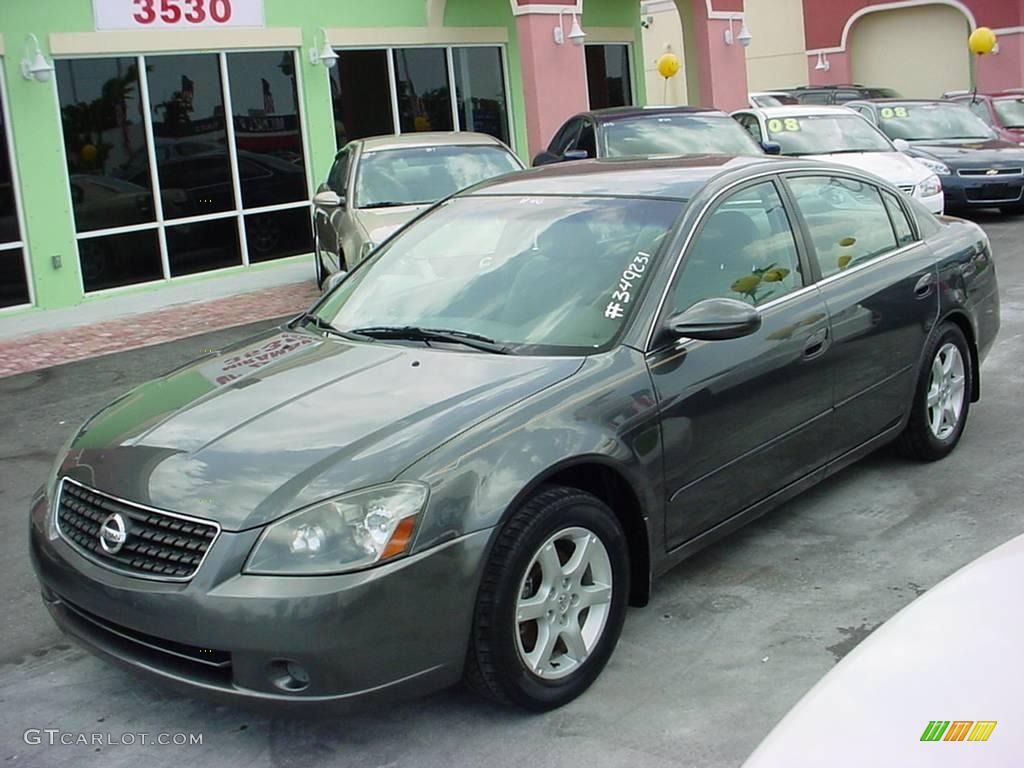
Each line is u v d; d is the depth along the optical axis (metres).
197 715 3.86
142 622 3.37
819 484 5.66
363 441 3.53
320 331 4.74
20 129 12.43
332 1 15.06
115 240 13.33
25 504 6.30
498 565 3.47
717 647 4.07
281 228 14.95
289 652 3.22
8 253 12.52
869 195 5.57
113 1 13.01
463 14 16.64
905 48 26.72
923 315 5.49
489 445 3.54
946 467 5.77
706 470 4.27
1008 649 2.23
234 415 3.88
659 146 11.27
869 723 2.10
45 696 4.06
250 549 3.29
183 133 13.84
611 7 19.28
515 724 3.65
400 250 5.12
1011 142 15.55
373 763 3.49
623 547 3.90
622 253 4.43
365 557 3.25
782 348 4.58
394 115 16.08
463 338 4.29
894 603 4.33
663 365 4.11
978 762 1.93
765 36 28.88
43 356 10.20
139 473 3.63
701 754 3.42
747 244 4.69
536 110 15.76
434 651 3.37
